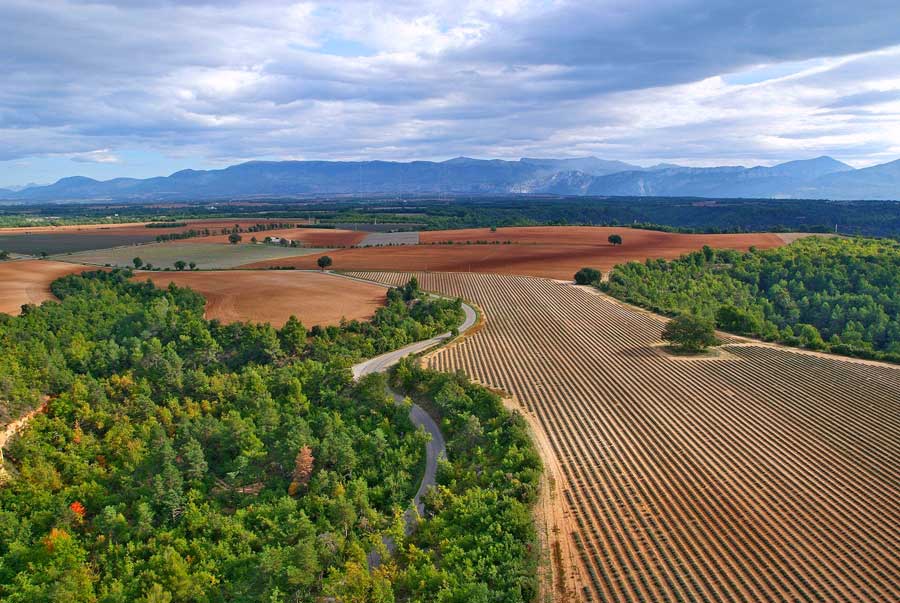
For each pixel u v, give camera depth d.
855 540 58.84
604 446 78.81
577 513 63.19
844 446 78.25
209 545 60.22
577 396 96.25
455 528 58.97
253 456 76.00
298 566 53.31
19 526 63.66
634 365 111.12
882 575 53.53
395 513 63.19
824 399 93.44
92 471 74.88
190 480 71.25
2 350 100.19
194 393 97.62
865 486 68.88
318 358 114.88
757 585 52.06
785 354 117.69
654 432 83.00
